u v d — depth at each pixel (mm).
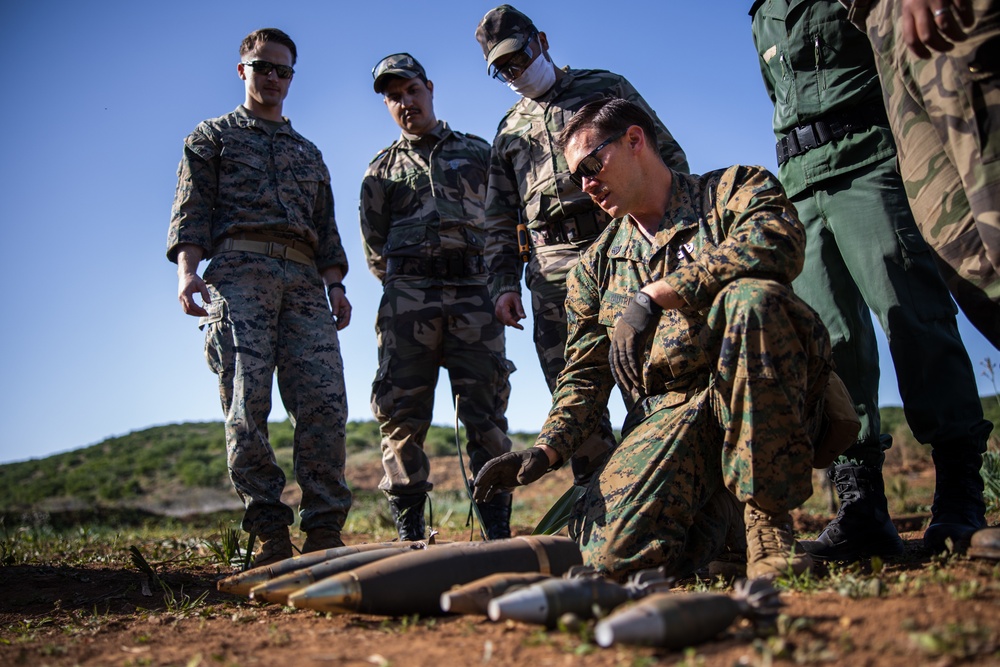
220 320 3871
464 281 4672
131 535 6633
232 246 3959
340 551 2785
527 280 4078
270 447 3801
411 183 4754
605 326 3010
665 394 2826
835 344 3326
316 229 4414
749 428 2424
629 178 2854
